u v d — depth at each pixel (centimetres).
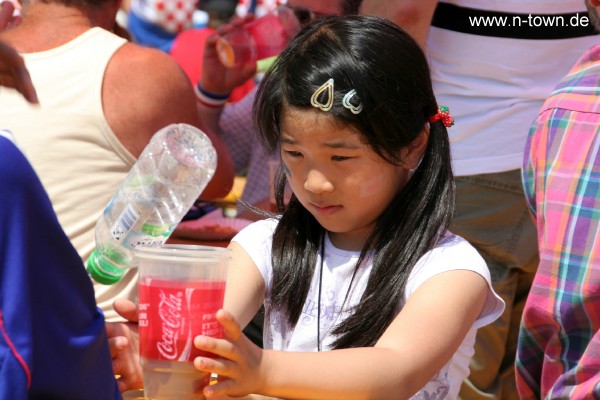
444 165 289
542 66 450
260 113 281
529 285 486
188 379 222
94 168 379
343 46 268
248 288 300
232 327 223
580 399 274
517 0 439
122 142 382
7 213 174
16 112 375
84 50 385
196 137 336
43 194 180
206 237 454
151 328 222
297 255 302
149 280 221
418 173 288
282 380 235
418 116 281
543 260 296
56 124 375
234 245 312
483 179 455
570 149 294
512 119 451
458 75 454
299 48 275
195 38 638
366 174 270
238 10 645
